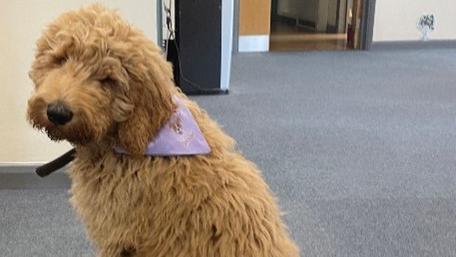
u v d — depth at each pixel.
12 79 2.24
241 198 1.19
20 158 2.35
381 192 2.48
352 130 3.31
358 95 4.13
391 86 4.43
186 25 3.85
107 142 1.11
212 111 3.62
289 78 4.64
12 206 2.24
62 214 2.18
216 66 3.98
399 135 3.25
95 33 1.03
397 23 6.12
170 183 1.13
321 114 3.62
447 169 2.76
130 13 2.20
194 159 1.17
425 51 6.01
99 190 1.15
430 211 2.32
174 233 1.14
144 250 1.15
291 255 1.27
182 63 3.93
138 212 1.13
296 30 7.41
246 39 5.84
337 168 2.73
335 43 6.47
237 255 1.16
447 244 2.07
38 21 2.18
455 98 4.09
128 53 1.03
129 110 1.05
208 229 1.15
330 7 7.29
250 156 2.85
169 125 1.14
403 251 2.02
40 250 1.94
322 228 2.16
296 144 3.04
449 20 6.20
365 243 2.06
